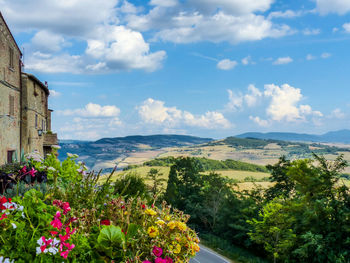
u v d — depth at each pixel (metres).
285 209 29.27
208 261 30.70
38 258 2.99
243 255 37.59
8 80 22.80
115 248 3.58
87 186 5.23
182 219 4.69
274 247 32.00
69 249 3.14
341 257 20.11
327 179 25.17
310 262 23.05
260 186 50.78
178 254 4.21
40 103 31.03
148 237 4.03
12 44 23.52
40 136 30.75
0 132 21.14
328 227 21.86
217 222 50.97
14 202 3.61
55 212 3.90
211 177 57.53
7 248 2.96
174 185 59.16
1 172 8.70
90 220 4.21
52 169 7.93
